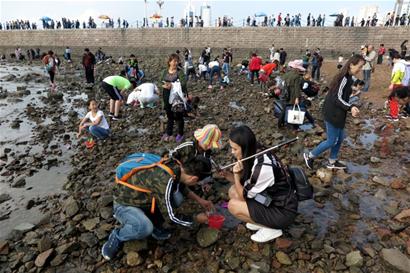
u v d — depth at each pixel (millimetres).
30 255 3191
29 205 4191
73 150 6277
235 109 9547
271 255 3164
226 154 5742
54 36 38531
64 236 3508
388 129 7191
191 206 4051
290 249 3229
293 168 3334
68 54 27812
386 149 5926
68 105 10586
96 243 3350
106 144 6500
